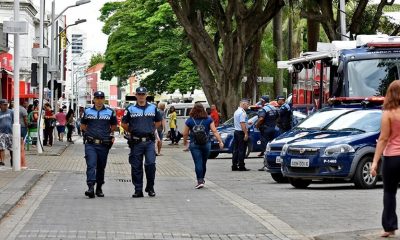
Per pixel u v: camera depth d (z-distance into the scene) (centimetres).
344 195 1886
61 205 1705
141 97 1905
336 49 2816
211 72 4781
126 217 1511
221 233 1327
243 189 2109
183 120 5950
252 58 5038
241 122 2812
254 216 1529
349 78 2723
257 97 5400
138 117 1902
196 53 4678
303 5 4103
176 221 1463
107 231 1329
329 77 2881
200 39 4575
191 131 2156
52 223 1415
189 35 4588
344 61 2739
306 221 1453
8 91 5831
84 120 1894
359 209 1611
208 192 2031
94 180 1881
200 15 4547
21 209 1628
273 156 2275
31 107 4103
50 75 5253
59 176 2527
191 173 2784
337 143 2025
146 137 1905
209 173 2727
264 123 2861
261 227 1389
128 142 1923
